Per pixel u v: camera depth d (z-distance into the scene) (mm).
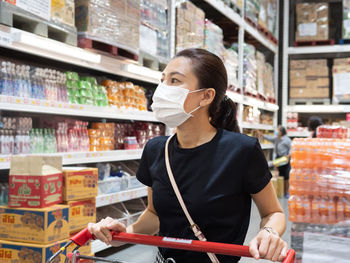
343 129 2398
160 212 1370
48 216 2424
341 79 8961
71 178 2754
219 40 6051
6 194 2781
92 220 2990
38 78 3182
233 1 6570
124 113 4094
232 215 1297
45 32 3025
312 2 10062
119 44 3742
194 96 1349
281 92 9859
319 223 2014
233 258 1327
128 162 4660
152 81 4527
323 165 2006
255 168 1294
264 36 8578
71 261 1283
